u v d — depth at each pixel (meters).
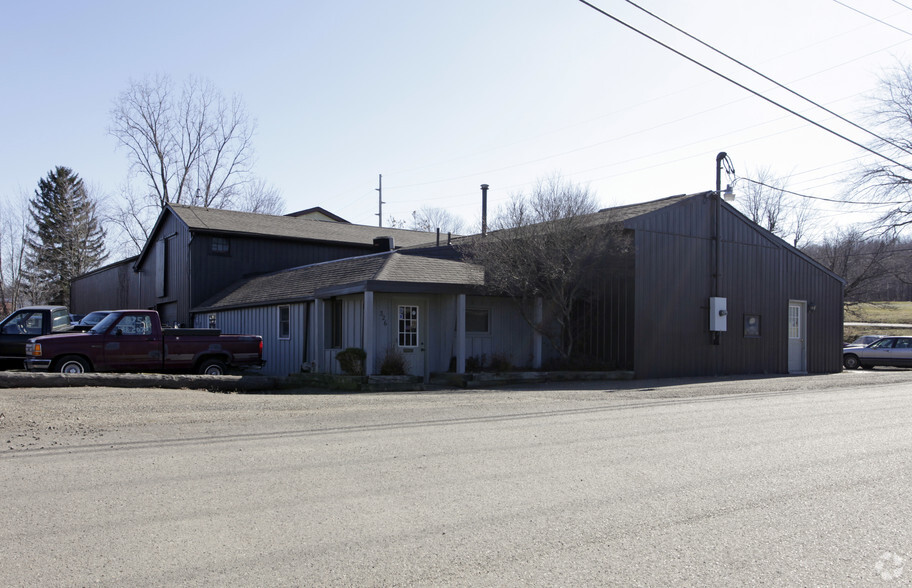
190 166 49.25
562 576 4.39
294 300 21.44
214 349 18.02
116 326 17.09
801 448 8.48
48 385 14.18
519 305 19.86
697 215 22.17
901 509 5.86
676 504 5.98
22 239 58.12
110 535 5.14
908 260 46.44
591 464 7.55
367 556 4.72
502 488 6.52
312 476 7.00
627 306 20.58
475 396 14.99
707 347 22.22
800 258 25.47
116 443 8.92
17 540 5.03
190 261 29.03
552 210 19.55
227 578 4.34
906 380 21.08
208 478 6.93
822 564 4.61
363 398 14.45
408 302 19.47
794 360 25.20
